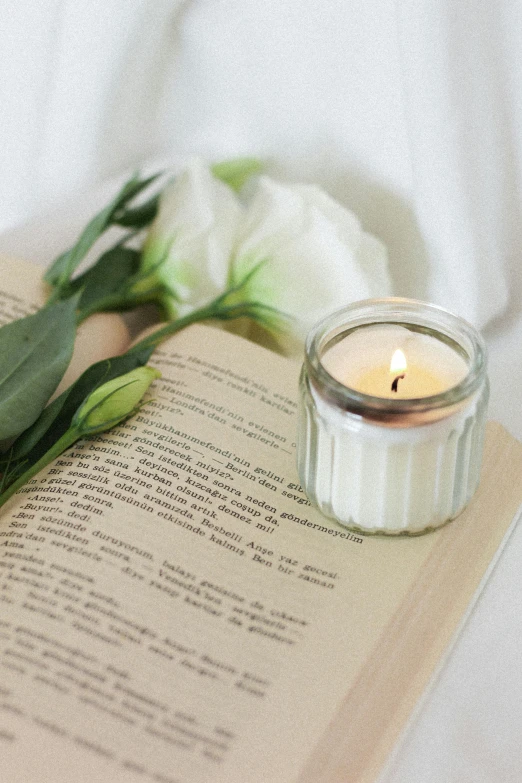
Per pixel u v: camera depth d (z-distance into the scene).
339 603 0.52
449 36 0.61
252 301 0.62
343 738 0.49
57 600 0.52
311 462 0.54
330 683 0.50
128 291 0.63
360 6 0.65
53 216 0.70
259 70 0.70
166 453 0.56
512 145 0.63
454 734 0.52
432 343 0.55
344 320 0.55
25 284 0.63
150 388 0.59
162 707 0.49
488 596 0.55
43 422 0.56
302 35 0.67
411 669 0.51
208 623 0.51
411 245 0.69
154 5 0.69
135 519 0.54
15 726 0.49
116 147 0.74
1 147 0.74
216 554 0.53
